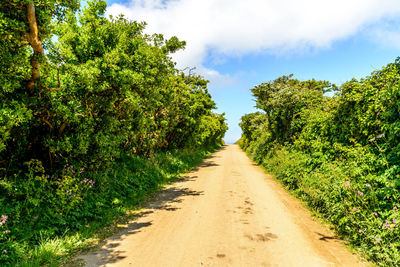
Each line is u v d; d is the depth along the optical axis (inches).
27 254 155.9
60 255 162.2
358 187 197.0
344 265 146.3
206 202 301.4
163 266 147.1
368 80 253.8
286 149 499.5
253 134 1189.7
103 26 287.7
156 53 402.0
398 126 187.3
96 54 276.2
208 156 1107.3
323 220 229.6
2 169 219.3
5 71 191.0
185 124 732.0
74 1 242.1
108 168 331.3
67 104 251.3
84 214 226.7
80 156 291.1
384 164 190.5
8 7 192.7
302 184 313.3
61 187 225.1
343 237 189.5
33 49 210.7
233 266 145.9
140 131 411.2
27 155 257.1
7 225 170.2
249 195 336.8
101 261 154.3
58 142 239.3
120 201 286.8
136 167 420.8
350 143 270.1
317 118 358.3
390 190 170.1
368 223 168.6
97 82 256.2
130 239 190.4
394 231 149.5
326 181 244.1
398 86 192.9
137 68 324.8
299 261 151.6
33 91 229.0
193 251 167.5
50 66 224.8
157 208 278.4
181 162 625.6
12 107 197.0
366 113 240.5
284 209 269.3
